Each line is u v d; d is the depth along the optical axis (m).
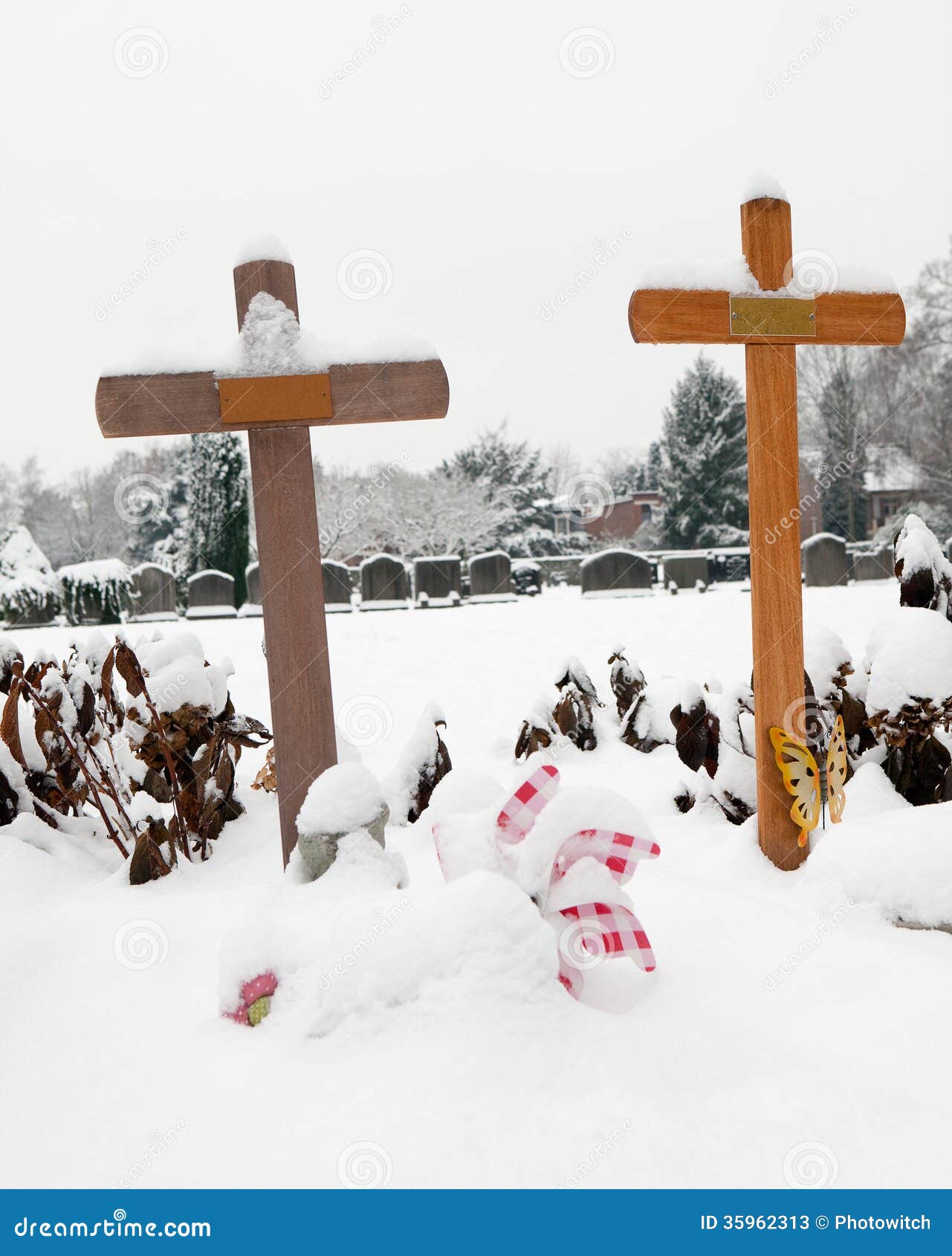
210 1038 1.64
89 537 31.23
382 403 2.65
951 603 3.35
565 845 1.76
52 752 3.13
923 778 2.86
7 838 2.87
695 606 11.01
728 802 3.12
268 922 1.75
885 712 2.82
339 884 2.12
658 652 7.72
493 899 1.62
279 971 1.69
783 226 2.56
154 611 14.58
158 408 2.57
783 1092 1.42
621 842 1.74
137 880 2.64
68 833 3.18
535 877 1.71
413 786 3.46
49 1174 1.33
